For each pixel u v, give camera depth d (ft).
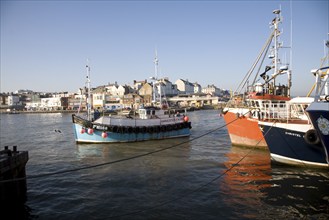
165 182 46.52
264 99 71.41
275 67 79.71
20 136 123.65
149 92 357.41
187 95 421.18
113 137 89.61
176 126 103.09
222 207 35.47
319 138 41.83
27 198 40.68
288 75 80.53
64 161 65.98
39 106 437.17
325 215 32.58
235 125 77.66
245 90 82.84
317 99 45.78
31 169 58.65
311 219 31.68
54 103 420.36
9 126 183.32
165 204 37.04
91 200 39.29
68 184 46.80
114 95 354.33
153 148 81.10
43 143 98.53
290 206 35.14
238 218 32.32
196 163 59.62
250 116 73.05
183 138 102.63
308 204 35.58
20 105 469.16
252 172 50.19
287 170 48.60
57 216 34.47
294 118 57.52
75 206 37.35
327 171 46.91
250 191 40.68
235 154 68.28
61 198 40.40
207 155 68.33
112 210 35.70
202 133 118.42
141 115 103.40
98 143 89.10
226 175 49.19
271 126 50.90
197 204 36.68
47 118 271.90
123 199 39.29
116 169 55.93
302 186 41.42
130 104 316.40
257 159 61.16
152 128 96.53
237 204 36.24
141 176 50.42
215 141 93.15
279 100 73.51
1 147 91.66
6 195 38.22
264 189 41.19
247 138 74.74
